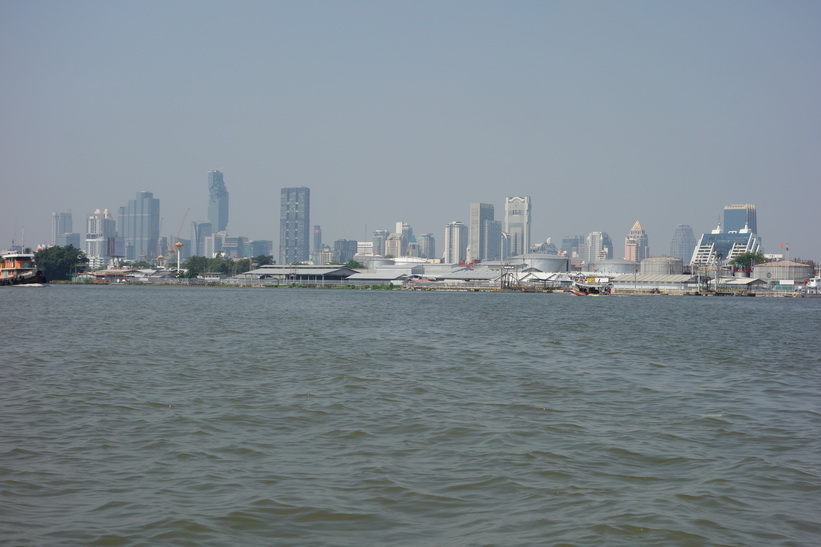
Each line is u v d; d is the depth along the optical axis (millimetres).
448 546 19125
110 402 37781
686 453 28719
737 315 139500
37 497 22375
